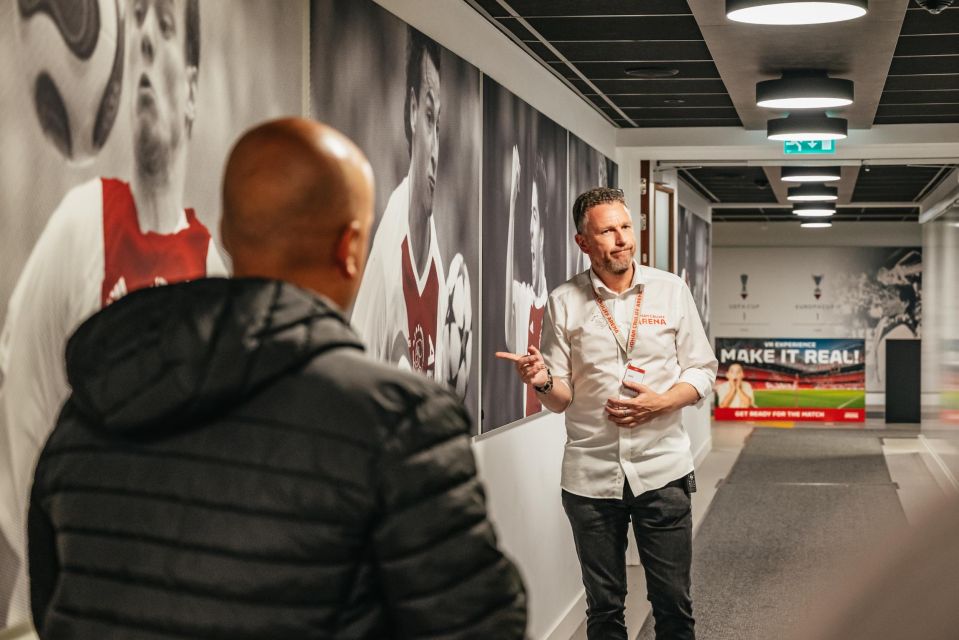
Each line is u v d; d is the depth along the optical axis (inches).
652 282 143.1
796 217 683.4
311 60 106.8
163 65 82.0
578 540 143.7
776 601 238.2
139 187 79.4
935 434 500.7
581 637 215.0
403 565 44.8
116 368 46.2
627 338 141.1
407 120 132.0
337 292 52.2
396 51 128.6
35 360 68.4
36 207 68.1
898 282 721.6
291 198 50.1
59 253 70.4
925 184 475.2
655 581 141.4
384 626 46.6
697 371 141.9
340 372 46.0
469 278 157.9
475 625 45.8
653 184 298.4
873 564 17.1
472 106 158.6
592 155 251.4
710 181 450.3
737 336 733.3
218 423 45.7
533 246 195.5
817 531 322.3
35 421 68.7
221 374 44.6
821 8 141.9
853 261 724.7
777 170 408.5
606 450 141.0
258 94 96.9
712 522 339.0
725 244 735.1
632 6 161.8
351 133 116.1
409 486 44.4
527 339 192.4
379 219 122.8
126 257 78.0
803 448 552.4
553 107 214.7
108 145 75.4
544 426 206.7
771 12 144.4
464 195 155.0
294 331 46.1
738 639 207.8
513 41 183.8
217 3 89.6
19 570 67.9
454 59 150.0
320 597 44.1
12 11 65.6
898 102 246.2
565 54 195.2
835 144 282.5
